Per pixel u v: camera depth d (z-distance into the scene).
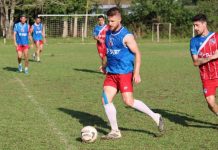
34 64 22.95
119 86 8.11
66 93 13.39
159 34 50.12
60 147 7.57
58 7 49.56
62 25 47.38
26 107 11.13
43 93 13.39
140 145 7.69
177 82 16.05
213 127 9.04
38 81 16.14
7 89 14.18
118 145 7.68
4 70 19.92
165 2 49.97
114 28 7.86
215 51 8.30
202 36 8.37
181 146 7.63
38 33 24.55
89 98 12.49
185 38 49.75
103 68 8.66
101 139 8.06
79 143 7.82
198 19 8.27
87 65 22.52
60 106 11.28
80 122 9.47
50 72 19.12
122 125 9.18
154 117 8.20
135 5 50.81
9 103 11.69
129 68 8.02
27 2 48.66
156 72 19.39
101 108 11.02
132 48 7.86
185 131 8.70
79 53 31.50
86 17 46.06
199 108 11.05
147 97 12.78
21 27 18.52
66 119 9.76
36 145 7.70
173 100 12.26
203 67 8.48
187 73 19.05
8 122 9.45
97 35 16.83
